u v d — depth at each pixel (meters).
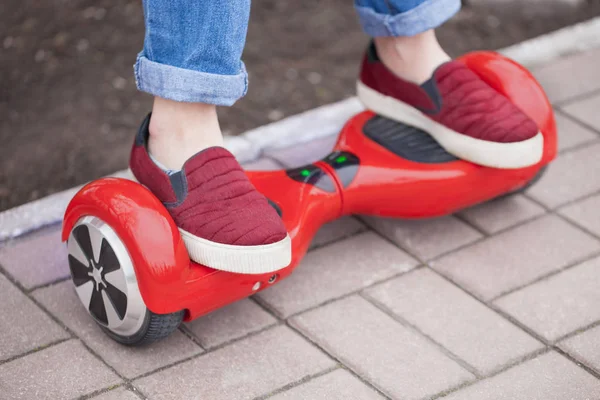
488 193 2.03
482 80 2.09
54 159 2.33
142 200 1.60
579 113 2.59
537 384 1.67
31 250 2.00
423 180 1.95
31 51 2.79
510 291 1.92
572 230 2.13
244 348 1.75
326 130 2.49
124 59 2.78
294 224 1.81
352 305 1.87
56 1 3.05
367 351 1.75
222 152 1.68
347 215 2.15
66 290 1.88
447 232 2.12
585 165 2.36
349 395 1.64
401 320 1.83
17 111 2.52
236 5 1.57
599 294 1.92
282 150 2.40
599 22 3.07
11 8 3.00
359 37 3.00
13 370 1.66
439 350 1.75
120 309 1.65
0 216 2.09
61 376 1.65
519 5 3.20
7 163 2.30
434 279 1.96
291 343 1.76
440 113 1.99
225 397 1.62
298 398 1.63
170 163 1.69
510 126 1.92
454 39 2.99
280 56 2.86
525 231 2.12
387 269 1.99
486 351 1.75
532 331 1.81
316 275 1.96
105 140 2.43
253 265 1.59
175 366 1.69
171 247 1.57
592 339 1.79
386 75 2.08
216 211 1.62
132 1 3.08
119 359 1.71
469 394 1.64
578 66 2.84
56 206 2.13
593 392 1.65
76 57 2.77
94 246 1.65
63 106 2.55
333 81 2.76
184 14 1.55
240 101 2.62
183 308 1.62
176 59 1.59
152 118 1.69
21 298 1.85
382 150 2.01
